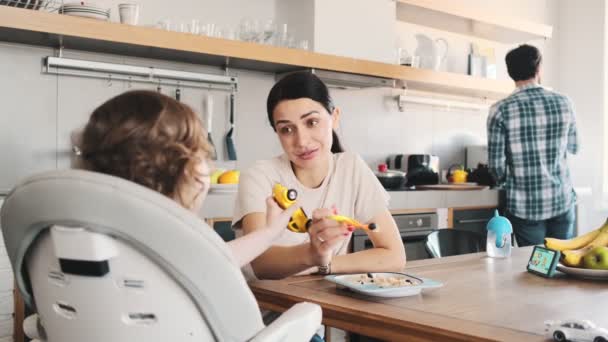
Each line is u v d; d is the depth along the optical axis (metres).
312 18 3.50
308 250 1.41
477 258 1.87
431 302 1.20
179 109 0.87
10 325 2.40
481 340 0.93
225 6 3.44
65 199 0.76
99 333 0.82
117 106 0.86
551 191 3.36
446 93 4.54
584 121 5.09
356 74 3.60
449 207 3.72
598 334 0.88
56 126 2.89
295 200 1.23
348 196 1.72
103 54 3.00
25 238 0.83
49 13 2.53
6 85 2.76
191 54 3.02
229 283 0.80
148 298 0.79
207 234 0.79
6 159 2.76
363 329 1.12
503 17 4.30
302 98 1.55
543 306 1.18
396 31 4.26
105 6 3.03
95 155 0.84
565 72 5.25
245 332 0.84
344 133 3.97
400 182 3.71
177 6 3.26
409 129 4.35
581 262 1.56
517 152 3.40
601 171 4.95
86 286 0.80
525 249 2.10
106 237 0.77
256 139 3.53
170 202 0.78
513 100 3.39
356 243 3.17
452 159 4.63
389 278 1.34
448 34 4.60
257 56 3.11
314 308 0.97
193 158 0.86
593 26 5.05
